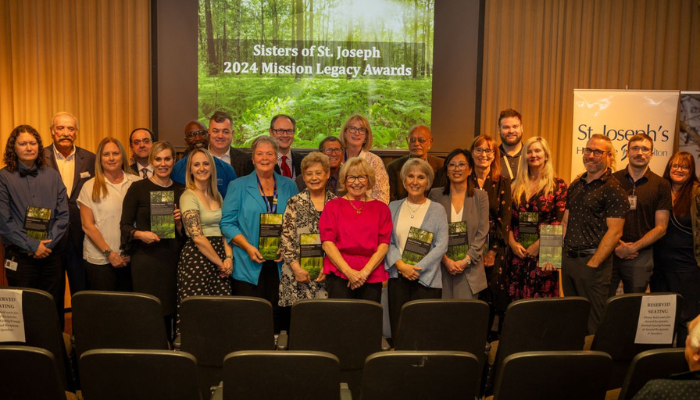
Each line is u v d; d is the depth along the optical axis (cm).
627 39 643
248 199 386
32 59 604
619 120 541
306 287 374
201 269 379
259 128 630
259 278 387
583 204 404
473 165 422
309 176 373
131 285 418
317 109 633
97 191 398
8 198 399
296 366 207
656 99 538
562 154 654
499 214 422
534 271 423
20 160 405
